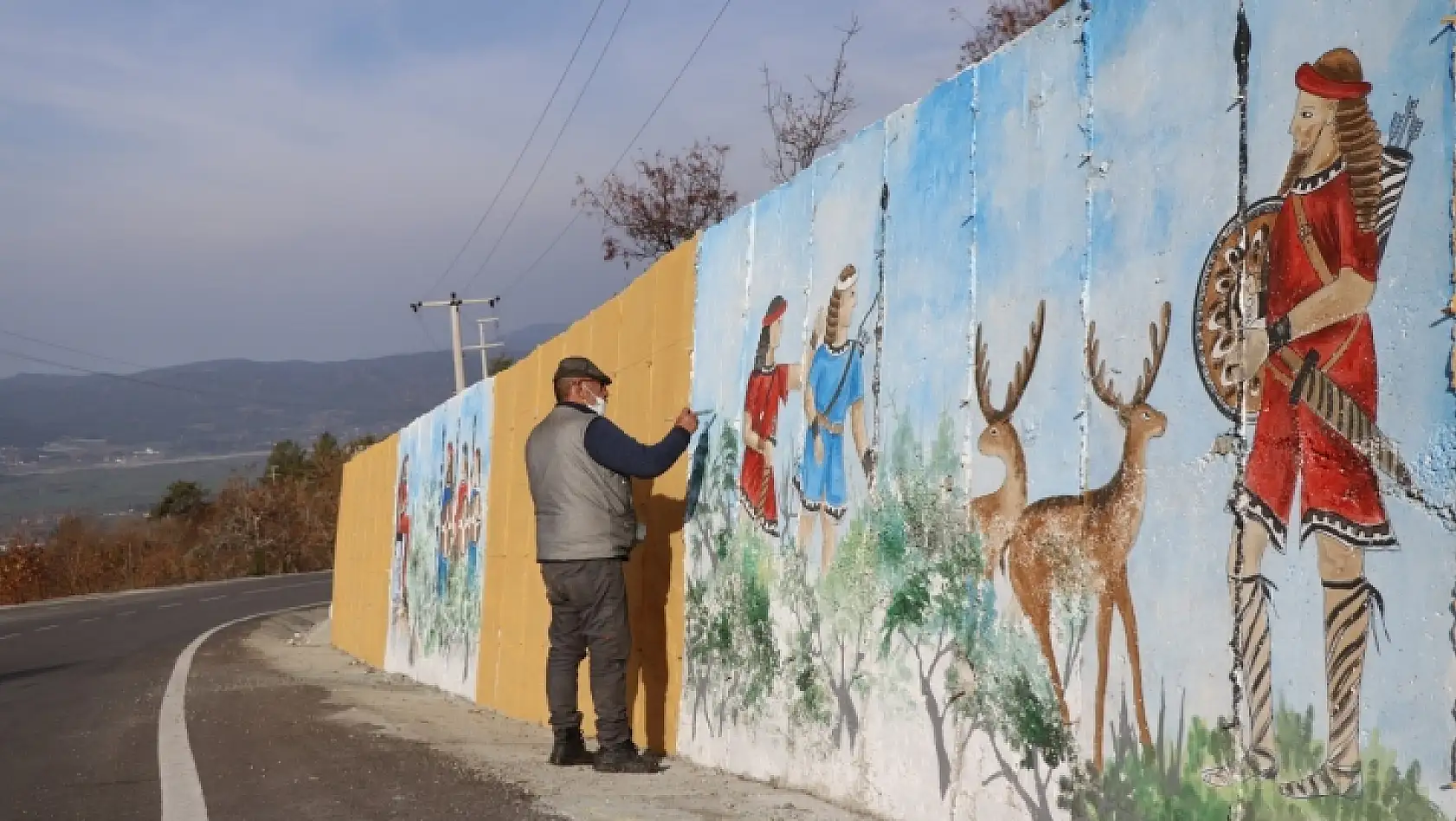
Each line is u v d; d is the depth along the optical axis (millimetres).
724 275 7340
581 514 7195
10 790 7555
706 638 7293
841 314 6000
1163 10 4016
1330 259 3344
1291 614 3426
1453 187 3033
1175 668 3828
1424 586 3061
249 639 26641
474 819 5805
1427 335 3074
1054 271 4488
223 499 76688
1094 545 4211
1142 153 4082
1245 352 3619
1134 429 4051
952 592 5031
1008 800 4637
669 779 6727
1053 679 4402
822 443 6094
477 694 12070
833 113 18609
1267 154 3576
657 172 24781
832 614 5961
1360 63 3295
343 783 6898
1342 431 3285
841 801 5789
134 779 7574
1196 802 3725
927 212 5332
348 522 22484
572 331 10148
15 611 44125
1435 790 3014
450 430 14180
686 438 7219
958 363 5051
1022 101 4727
